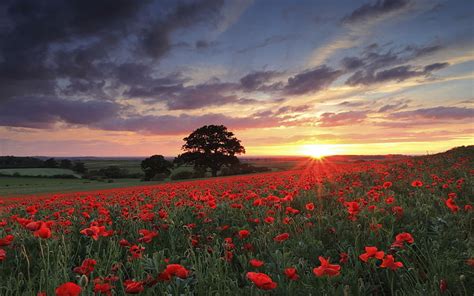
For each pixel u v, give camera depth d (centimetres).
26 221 406
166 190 1599
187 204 791
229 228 604
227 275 405
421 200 718
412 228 498
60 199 1530
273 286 261
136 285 283
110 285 333
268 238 503
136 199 1014
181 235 568
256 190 1155
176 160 7688
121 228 646
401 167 1780
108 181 7600
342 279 357
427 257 403
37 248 509
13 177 8694
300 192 985
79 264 475
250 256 432
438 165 1683
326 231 538
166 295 320
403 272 368
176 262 450
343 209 666
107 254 481
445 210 598
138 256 418
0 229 640
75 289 235
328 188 1139
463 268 360
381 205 646
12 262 461
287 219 561
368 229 495
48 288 338
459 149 2784
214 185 1672
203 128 7506
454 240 432
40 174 9106
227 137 7550
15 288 353
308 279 359
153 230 577
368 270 371
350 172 1719
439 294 314
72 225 635
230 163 7444
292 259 420
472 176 1056
